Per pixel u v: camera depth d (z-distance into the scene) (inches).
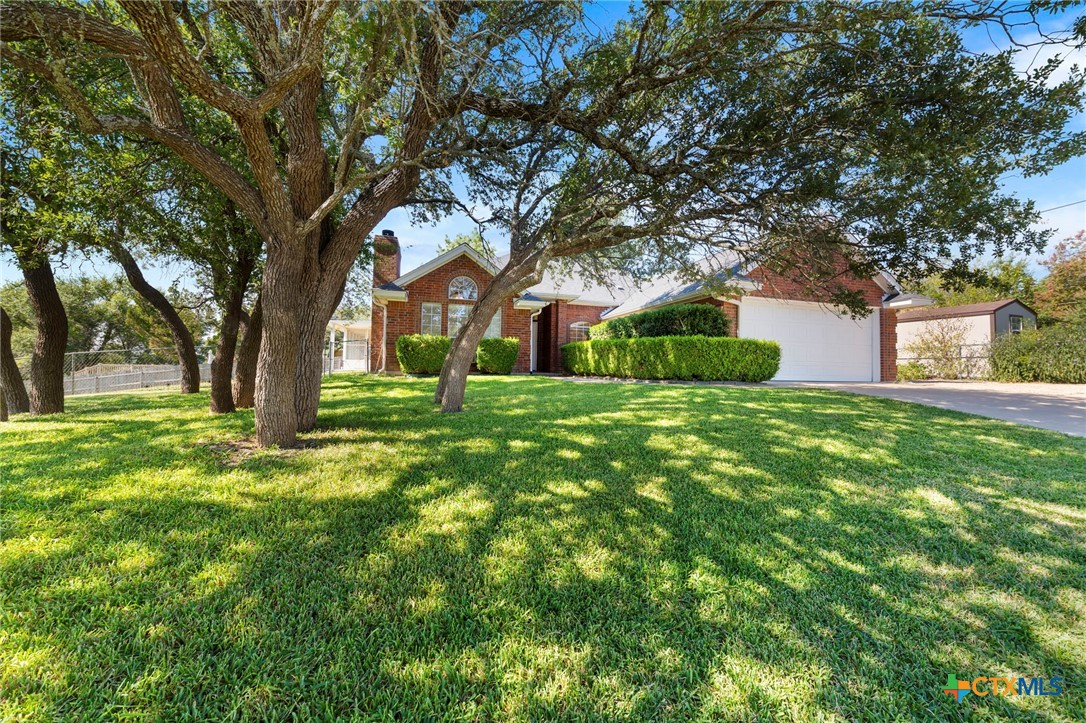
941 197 164.7
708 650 70.0
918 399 305.4
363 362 1067.3
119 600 79.3
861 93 181.9
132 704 59.1
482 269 653.9
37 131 198.5
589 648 70.2
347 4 118.0
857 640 72.4
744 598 82.7
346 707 59.9
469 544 101.1
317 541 101.2
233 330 297.1
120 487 131.3
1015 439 187.0
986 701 60.9
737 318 504.4
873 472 147.7
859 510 119.8
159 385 757.9
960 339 632.4
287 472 146.5
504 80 212.1
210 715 58.2
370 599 81.4
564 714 58.6
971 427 209.2
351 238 213.5
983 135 161.3
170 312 395.2
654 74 192.2
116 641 69.6
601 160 255.6
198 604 79.0
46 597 79.4
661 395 315.6
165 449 174.9
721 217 233.6
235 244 281.4
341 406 288.5
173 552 95.7
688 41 173.2
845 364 549.6
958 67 156.8
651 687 63.0
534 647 70.3
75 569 88.7
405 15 125.0
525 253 285.0
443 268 637.3
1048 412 252.7
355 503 122.0
